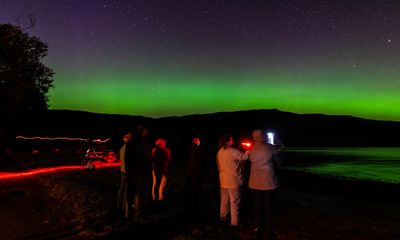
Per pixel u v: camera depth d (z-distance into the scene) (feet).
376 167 122.42
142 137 32.40
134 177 31.81
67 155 151.02
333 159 160.76
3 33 75.61
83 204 39.68
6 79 76.89
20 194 50.21
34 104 94.43
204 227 28.66
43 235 29.01
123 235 27.32
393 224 31.76
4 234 29.58
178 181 59.72
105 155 104.37
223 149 29.32
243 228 28.60
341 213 36.04
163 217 32.81
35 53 82.53
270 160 25.27
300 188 63.52
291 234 27.43
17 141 174.70
